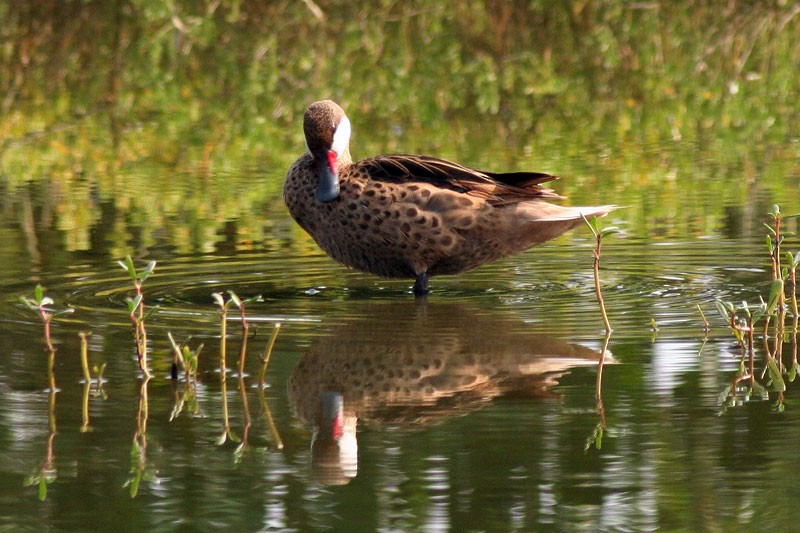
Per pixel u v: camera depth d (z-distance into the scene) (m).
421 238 11.85
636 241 14.19
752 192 17.06
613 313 10.98
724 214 15.62
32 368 9.38
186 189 18.02
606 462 7.51
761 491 7.11
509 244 12.06
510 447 7.74
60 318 10.87
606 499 7.03
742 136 22.00
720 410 8.34
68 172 19.58
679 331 10.31
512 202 11.95
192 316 10.98
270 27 29.23
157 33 28.20
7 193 17.73
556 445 7.76
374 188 11.85
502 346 9.91
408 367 9.38
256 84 26.47
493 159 19.78
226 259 13.58
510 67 27.78
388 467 7.49
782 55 28.09
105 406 8.56
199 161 20.50
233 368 9.39
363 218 11.88
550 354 9.68
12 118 24.48
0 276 12.59
